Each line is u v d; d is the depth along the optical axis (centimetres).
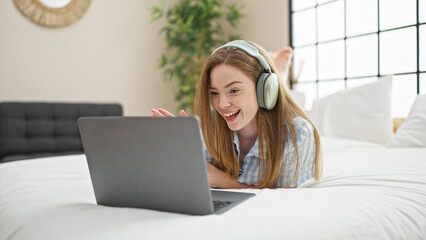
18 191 93
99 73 364
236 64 91
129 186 72
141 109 392
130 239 54
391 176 104
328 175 112
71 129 310
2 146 278
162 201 69
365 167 122
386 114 201
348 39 274
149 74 396
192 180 64
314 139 104
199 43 373
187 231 58
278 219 65
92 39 358
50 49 336
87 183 105
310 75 309
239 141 115
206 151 119
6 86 317
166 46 405
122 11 376
